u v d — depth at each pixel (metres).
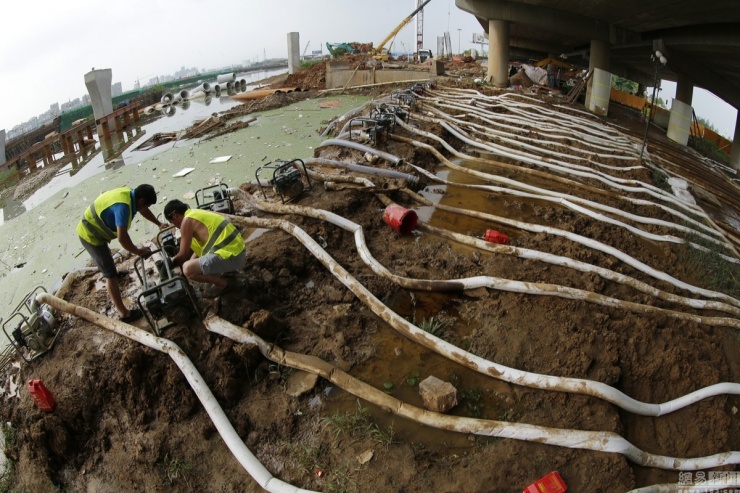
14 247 8.18
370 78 25.72
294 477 3.81
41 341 4.94
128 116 19.25
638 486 3.98
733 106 23.61
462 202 8.29
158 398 4.44
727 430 4.47
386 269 6.00
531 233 7.28
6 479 4.41
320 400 4.41
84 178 11.87
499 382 4.62
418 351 4.97
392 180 8.39
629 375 4.88
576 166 10.18
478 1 20.98
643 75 41.81
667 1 14.84
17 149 20.17
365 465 3.82
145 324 5.07
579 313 5.40
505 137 11.85
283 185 7.39
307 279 5.95
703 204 10.78
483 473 3.71
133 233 7.58
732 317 6.03
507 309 5.49
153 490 3.83
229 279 5.42
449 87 19.00
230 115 16.62
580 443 3.94
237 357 4.62
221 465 3.95
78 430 4.39
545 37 33.53
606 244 7.14
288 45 32.69
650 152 13.47
